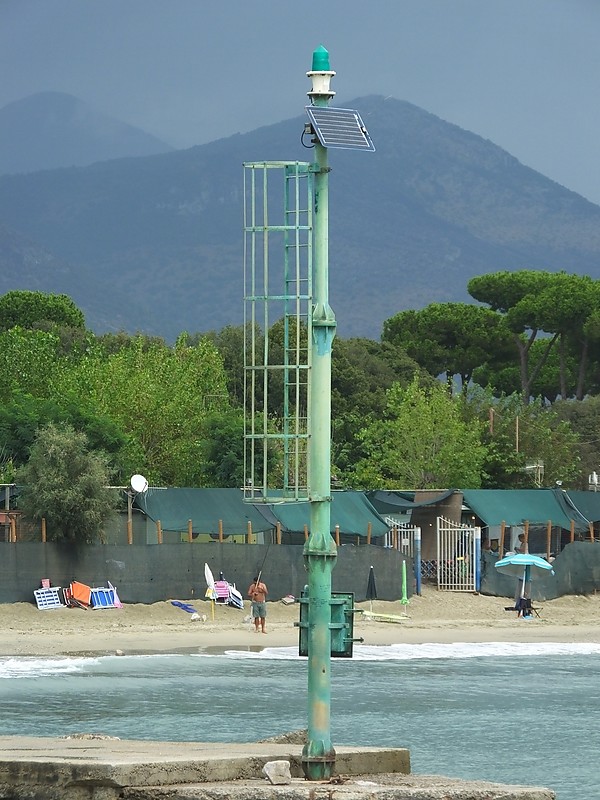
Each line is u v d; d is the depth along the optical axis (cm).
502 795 6397
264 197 5822
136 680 15738
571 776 11331
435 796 6234
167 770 6347
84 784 6222
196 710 13712
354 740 12712
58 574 19262
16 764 6350
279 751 7256
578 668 18675
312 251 5853
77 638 18150
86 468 19962
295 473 5925
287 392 5931
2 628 18225
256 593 19675
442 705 15200
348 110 6000
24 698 14238
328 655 6212
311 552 6062
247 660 17538
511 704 15450
